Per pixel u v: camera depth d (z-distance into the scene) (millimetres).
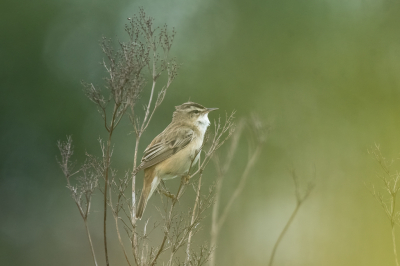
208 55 18281
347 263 11711
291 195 14734
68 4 17891
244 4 18750
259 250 12812
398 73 16797
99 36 17875
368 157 14102
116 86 5969
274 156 15867
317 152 15859
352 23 18078
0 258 16016
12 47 17250
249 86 17875
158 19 18281
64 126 17375
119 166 17078
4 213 16750
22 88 17312
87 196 6363
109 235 15328
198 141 8781
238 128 9609
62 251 15781
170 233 7172
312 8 18484
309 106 17172
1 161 17031
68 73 17656
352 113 16750
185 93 17641
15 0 17297
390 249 11219
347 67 17516
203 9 18688
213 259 7266
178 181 13844
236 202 14648
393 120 16016
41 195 17094
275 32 18469
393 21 17594
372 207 12352
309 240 12602
